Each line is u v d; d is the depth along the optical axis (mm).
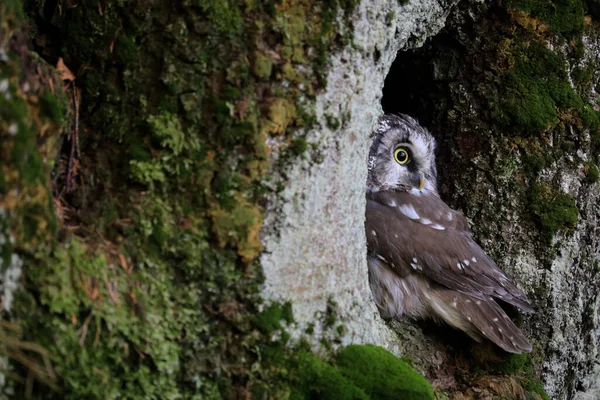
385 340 5520
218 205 4277
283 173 4426
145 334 4016
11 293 3547
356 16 4645
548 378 7043
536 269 7023
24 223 3596
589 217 7164
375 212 6832
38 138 3732
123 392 3918
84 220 4164
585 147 7082
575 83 7172
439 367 6508
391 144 7141
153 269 4176
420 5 5891
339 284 4781
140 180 4199
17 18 3633
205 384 4215
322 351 4609
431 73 7465
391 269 6672
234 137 4281
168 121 4246
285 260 4473
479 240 7234
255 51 4320
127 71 4305
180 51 4270
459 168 7375
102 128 4305
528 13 7043
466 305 6496
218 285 4285
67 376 3658
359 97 4785
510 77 7074
